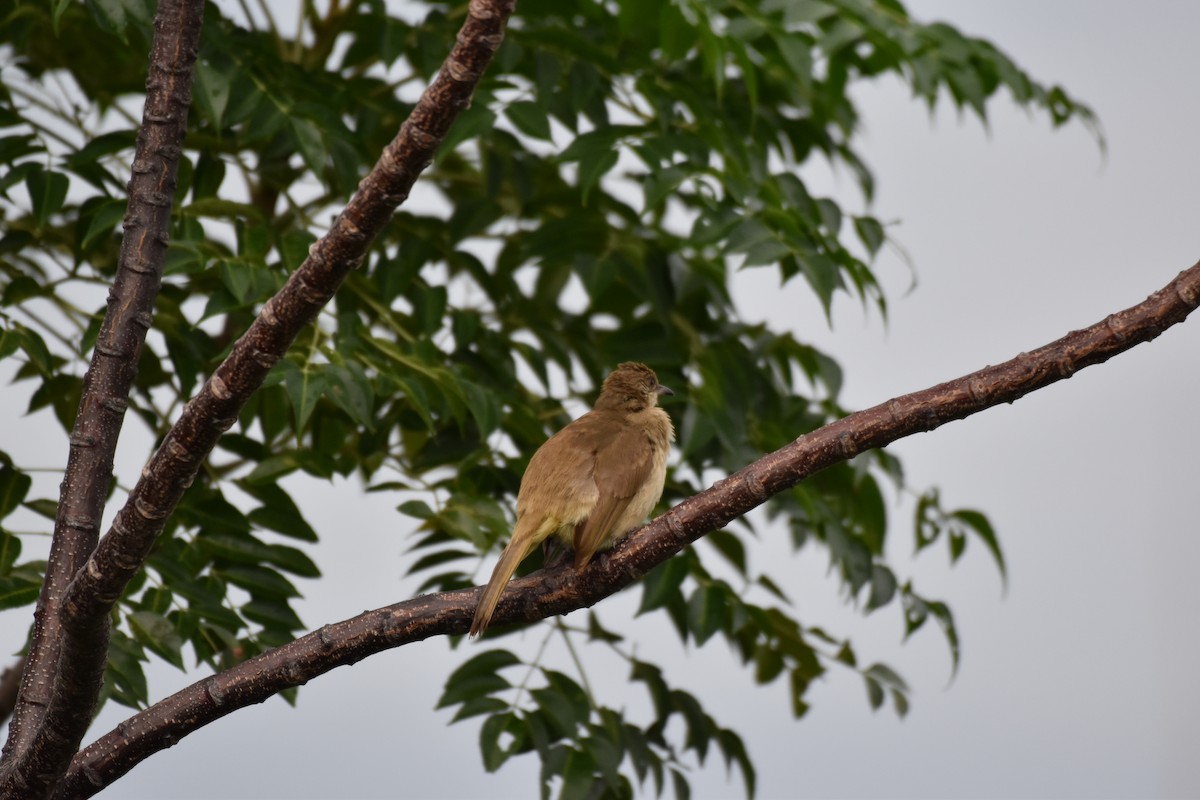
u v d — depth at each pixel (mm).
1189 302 6992
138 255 7926
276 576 10508
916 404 7348
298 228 12016
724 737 12031
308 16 13148
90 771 7371
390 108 12445
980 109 12625
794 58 11805
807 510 11844
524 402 12500
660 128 12266
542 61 11922
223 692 7480
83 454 7941
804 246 11172
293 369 9875
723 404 12281
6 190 10578
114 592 6672
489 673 10797
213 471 11023
